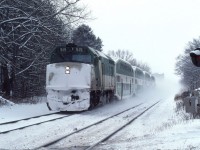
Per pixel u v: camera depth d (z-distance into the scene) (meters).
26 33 29.12
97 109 26.22
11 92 32.62
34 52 30.70
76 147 11.05
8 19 29.48
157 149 10.12
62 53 23.58
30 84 39.75
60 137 12.80
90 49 23.84
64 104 22.20
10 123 16.95
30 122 17.55
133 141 12.00
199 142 10.51
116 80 33.84
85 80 22.25
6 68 32.19
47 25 30.39
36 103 31.05
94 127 16.27
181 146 10.22
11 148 10.88
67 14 30.78
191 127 13.90
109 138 13.16
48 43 33.06
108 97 31.02
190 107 17.42
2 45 28.75
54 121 17.92
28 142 11.98
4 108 24.06
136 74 48.84
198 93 20.97
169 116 21.70
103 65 27.36
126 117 21.06
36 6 31.34
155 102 40.69
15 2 30.45
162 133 13.22
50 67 22.53
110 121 18.80
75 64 22.30
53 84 22.31
